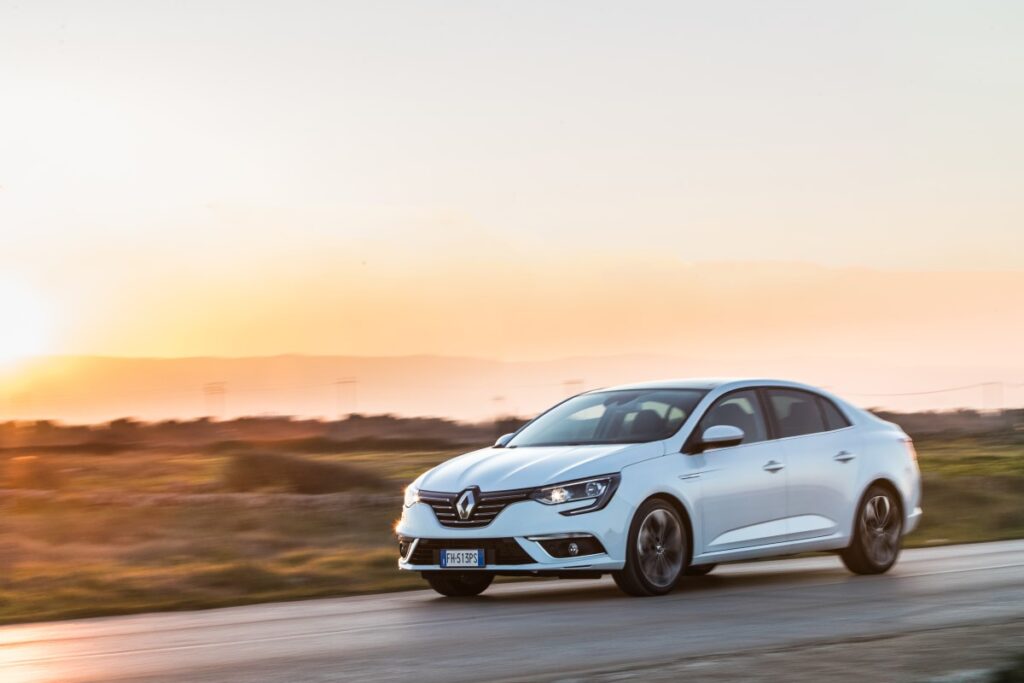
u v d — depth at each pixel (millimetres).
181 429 101938
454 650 9477
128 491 43188
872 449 14898
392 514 28156
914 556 17125
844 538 14477
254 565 17188
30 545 22375
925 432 77812
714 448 13531
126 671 8961
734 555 13469
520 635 10203
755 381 14344
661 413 13672
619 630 10320
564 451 13164
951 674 7016
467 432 83438
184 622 12148
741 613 11234
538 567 12422
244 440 85938
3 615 14023
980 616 10523
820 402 14812
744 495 13578
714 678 7324
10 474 52375
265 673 8648
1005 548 18125
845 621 10469
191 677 8578
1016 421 80812
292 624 11578
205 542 22484
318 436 80312
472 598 13352
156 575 17047
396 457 63031
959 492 28844
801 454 14188
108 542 23750
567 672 8289
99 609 13602
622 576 12727
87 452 85312
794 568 15922
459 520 12773
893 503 15031
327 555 19250
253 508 31281
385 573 16609
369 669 8680
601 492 12586
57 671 9047
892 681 7094
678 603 12172
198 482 46875
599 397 14359
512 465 12977
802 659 7906
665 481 12961
